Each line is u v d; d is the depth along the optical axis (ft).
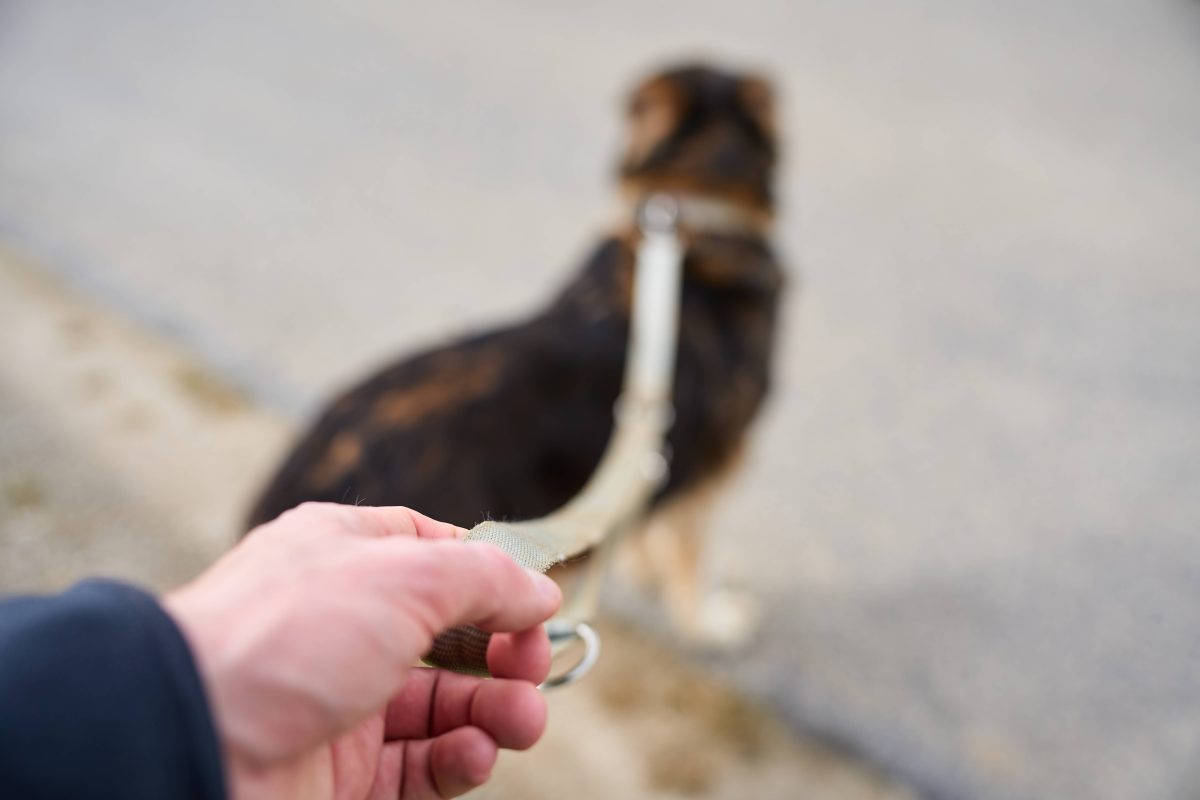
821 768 7.20
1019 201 14.89
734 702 7.62
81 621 1.38
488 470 5.91
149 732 1.32
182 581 8.01
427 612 1.79
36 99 17.80
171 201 14.56
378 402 6.04
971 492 9.96
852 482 10.06
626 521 5.32
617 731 7.37
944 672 8.01
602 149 16.52
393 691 1.74
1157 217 14.52
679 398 7.14
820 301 12.75
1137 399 11.23
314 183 15.31
